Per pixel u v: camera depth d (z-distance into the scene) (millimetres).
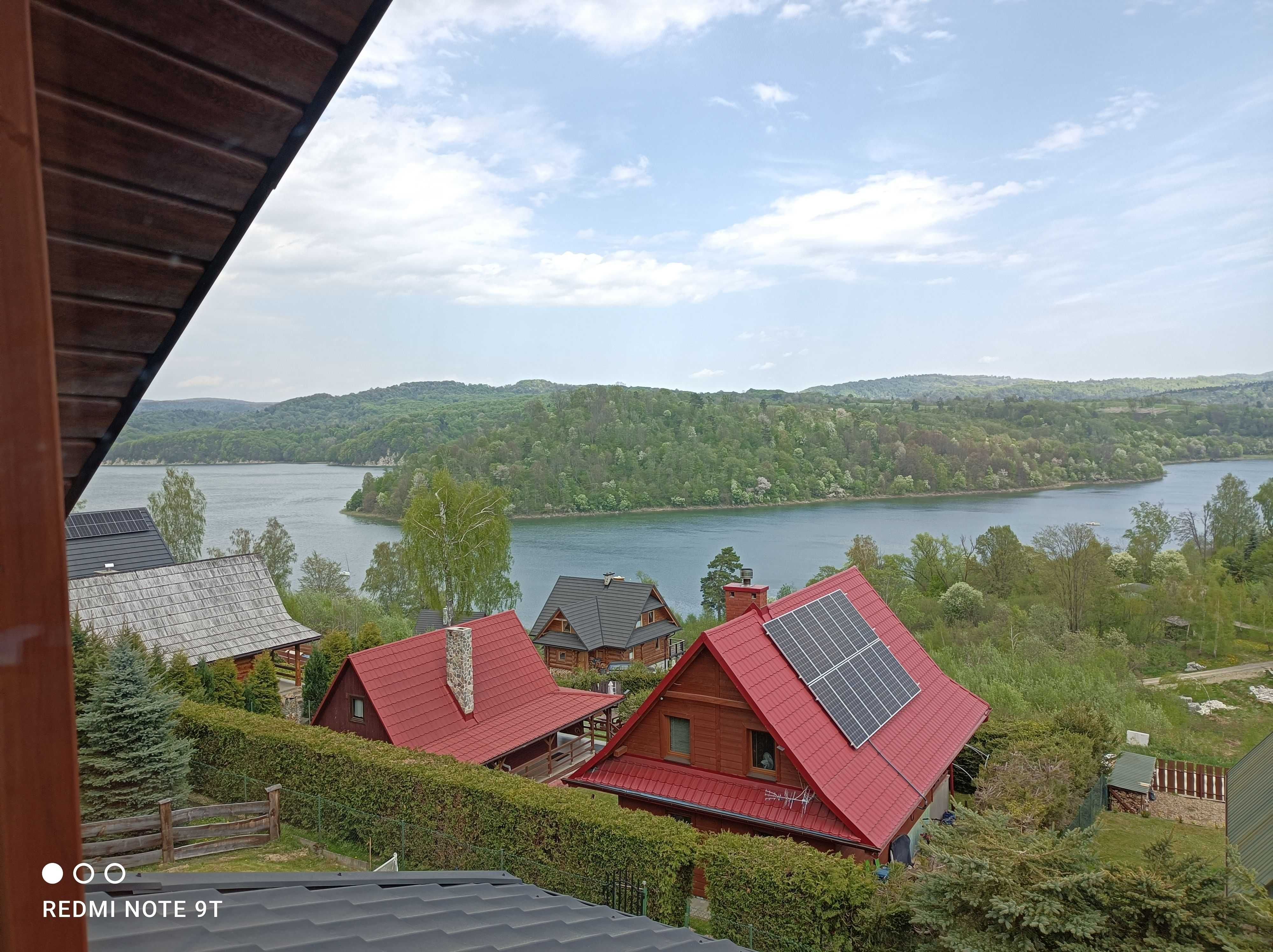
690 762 16422
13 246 1179
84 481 3502
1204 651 55000
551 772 22703
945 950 10430
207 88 2445
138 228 2713
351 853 16266
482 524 50062
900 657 21734
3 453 1171
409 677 20672
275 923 4613
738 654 16078
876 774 15961
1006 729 22219
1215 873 9648
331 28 2482
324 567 70625
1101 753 22297
